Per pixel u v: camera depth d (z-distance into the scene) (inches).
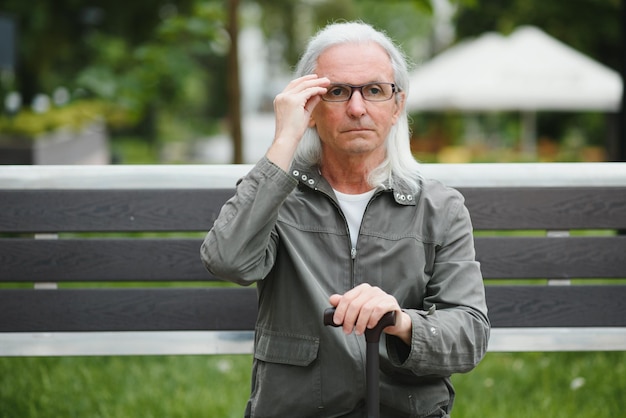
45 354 138.3
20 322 137.5
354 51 106.9
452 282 106.0
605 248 137.8
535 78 734.5
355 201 110.8
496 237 137.6
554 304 139.1
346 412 105.8
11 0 672.4
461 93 740.0
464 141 1176.8
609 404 174.7
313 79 104.7
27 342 137.9
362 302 93.0
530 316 139.2
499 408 174.4
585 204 136.6
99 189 135.7
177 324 138.5
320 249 108.0
